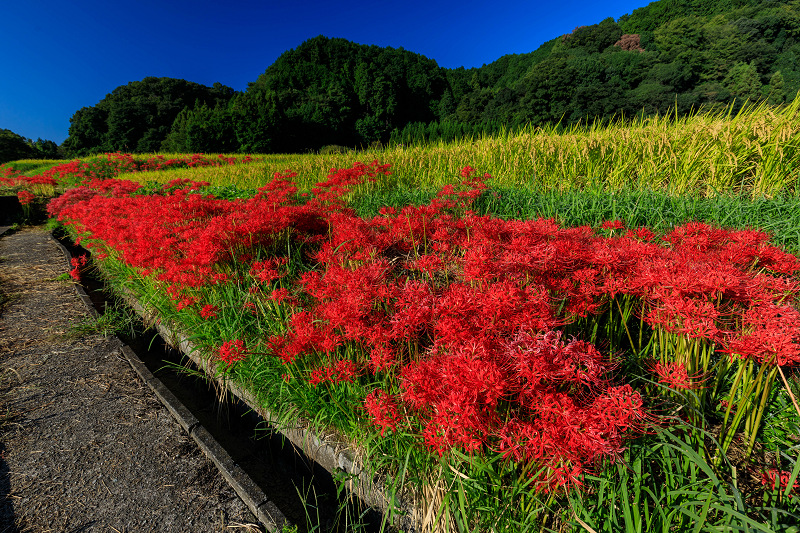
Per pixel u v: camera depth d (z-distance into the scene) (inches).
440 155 305.4
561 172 233.0
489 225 99.4
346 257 115.5
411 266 105.8
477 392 49.4
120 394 112.5
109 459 88.6
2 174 908.0
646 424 55.6
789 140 170.2
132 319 161.6
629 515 49.9
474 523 60.2
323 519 81.3
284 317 110.1
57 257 257.6
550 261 77.4
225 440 106.0
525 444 53.1
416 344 76.1
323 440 86.3
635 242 86.1
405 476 69.7
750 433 66.4
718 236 92.7
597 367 53.6
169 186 353.7
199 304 122.0
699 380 69.2
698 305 63.2
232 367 104.0
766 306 62.8
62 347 138.6
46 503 77.3
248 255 137.8
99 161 749.9
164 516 74.7
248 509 76.5
